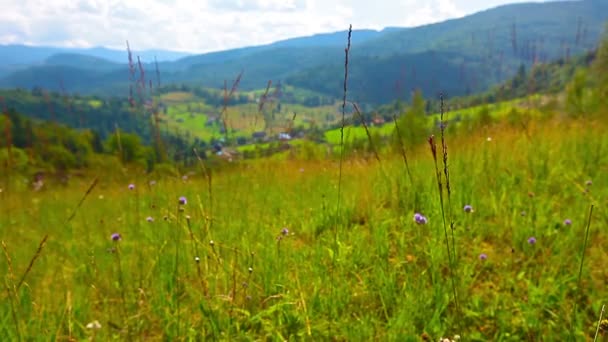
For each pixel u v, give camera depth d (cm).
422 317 245
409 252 325
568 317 229
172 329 244
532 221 344
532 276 280
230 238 354
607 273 268
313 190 524
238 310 247
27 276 310
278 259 308
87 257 336
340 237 354
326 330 239
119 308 258
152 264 320
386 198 450
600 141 552
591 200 370
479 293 270
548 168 473
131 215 489
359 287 282
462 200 400
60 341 236
